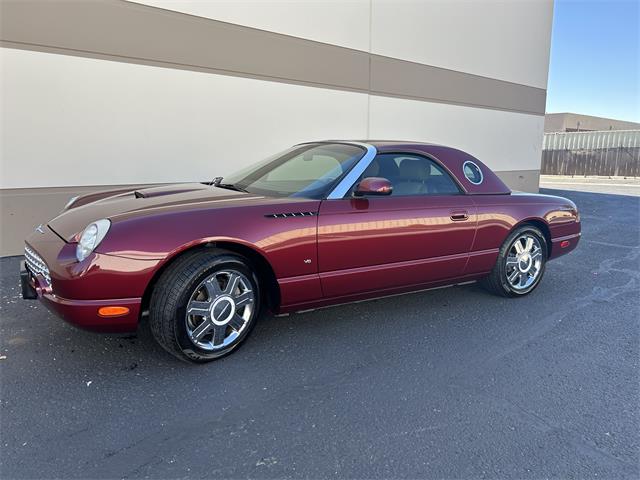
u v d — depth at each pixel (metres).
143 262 2.41
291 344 3.01
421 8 8.93
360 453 1.96
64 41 5.10
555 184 18.50
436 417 2.24
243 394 2.40
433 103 9.61
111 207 2.80
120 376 2.54
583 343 3.14
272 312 3.04
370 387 2.50
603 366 2.80
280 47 6.95
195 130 6.26
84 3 5.16
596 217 9.45
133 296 2.42
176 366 2.67
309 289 2.96
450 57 9.76
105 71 5.43
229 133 6.59
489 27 10.48
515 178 12.26
